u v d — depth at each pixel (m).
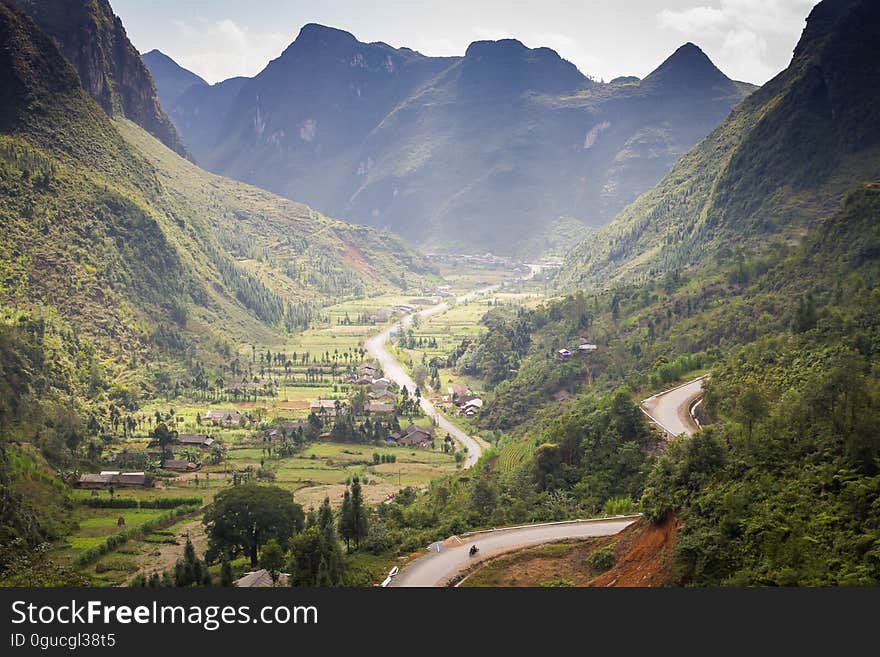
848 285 170.25
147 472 193.62
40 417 197.12
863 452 78.06
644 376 178.88
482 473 160.88
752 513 77.62
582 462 139.12
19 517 144.12
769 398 115.06
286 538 135.62
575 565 96.19
